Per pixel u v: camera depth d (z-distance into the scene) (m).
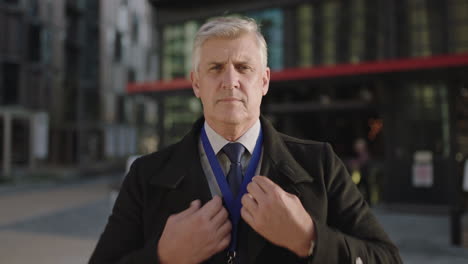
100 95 26.61
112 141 27.95
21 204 10.05
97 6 26.73
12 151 18.94
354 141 10.95
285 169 1.01
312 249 0.88
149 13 33.59
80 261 4.95
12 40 17.97
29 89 19.28
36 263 4.86
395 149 8.27
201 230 0.85
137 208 1.08
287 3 9.85
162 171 1.06
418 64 7.41
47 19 21.08
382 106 8.45
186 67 11.07
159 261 0.88
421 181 8.03
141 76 32.25
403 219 7.18
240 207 0.98
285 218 0.84
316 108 10.09
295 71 8.48
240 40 1.01
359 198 1.09
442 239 5.63
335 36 9.49
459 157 7.89
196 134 1.14
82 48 25.30
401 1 8.67
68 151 23.77
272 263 0.95
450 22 8.29
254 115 1.04
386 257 0.98
